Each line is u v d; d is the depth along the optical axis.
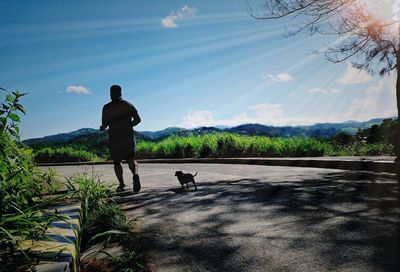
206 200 5.22
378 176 7.08
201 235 3.45
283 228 3.55
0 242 2.48
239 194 5.55
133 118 6.88
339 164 9.54
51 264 2.20
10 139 3.23
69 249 2.47
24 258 2.31
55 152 22.84
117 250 3.04
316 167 10.22
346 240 3.12
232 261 2.76
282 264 2.65
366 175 7.32
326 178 7.04
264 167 10.82
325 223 3.67
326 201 4.72
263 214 4.16
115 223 3.76
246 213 4.25
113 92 6.85
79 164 20.16
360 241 3.08
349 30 8.62
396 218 3.75
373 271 2.47
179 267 2.70
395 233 3.25
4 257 2.34
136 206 5.09
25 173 3.45
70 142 25.42
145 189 6.88
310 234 3.33
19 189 3.25
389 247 2.90
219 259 2.81
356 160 9.30
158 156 18.86
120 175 6.84
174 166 13.48
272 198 5.09
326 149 16.23
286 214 4.11
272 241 3.17
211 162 14.83
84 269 2.53
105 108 6.82
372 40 8.75
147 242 3.30
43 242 2.64
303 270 2.54
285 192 5.52
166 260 2.84
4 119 3.12
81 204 4.11
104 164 19.14
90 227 3.79
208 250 3.02
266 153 16.08
